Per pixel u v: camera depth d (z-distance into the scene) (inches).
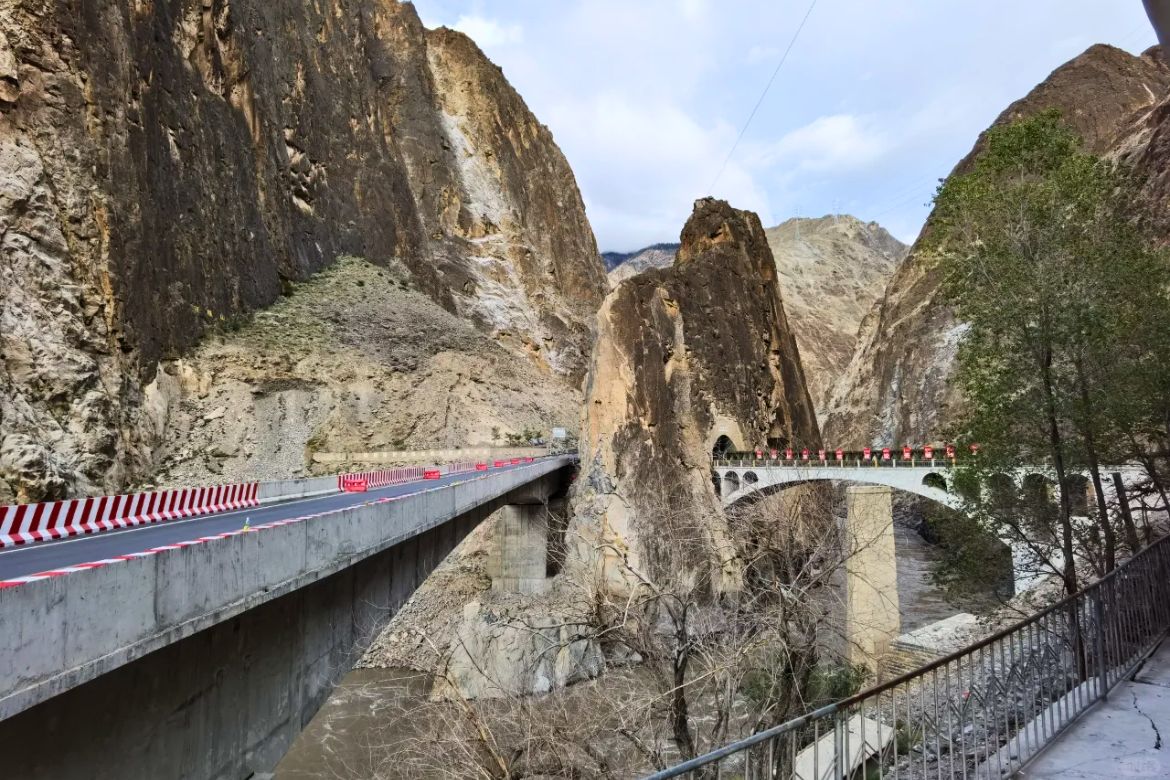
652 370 2393.0
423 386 2861.7
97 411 1542.8
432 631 1318.9
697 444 2413.9
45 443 1363.2
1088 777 273.4
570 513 2292.1
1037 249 637.3
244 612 401.1
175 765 338.3
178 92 2335.1
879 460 1876.2
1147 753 287.7
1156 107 3272.6
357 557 570.9
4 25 1630.2
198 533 588.4
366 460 2393.0
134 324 1870.1
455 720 510.9
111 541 530.3
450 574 2006.6
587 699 561.0
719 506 2183.8
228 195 2586.1
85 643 261.7
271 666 444.1
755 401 2856.8
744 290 3125.0
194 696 355.3
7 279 1464.1
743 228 3538.4
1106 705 343.6
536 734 491.2
